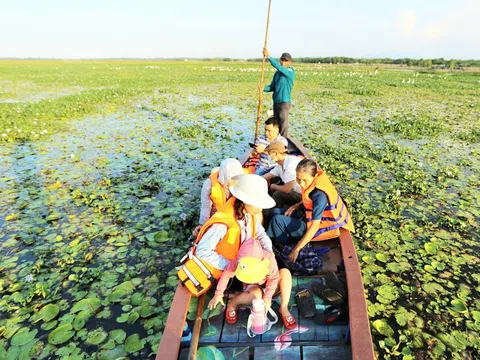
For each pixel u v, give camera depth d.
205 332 2.62
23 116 12.61
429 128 10.83
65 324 3.16
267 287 2.69
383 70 55.53
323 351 2.44
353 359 2.18
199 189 6.17
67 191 6.08
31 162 7.66
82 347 2.95
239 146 9.05
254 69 48.28
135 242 4.52
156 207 5.42
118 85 24.98
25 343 2.99
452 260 4.13
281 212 4.11
